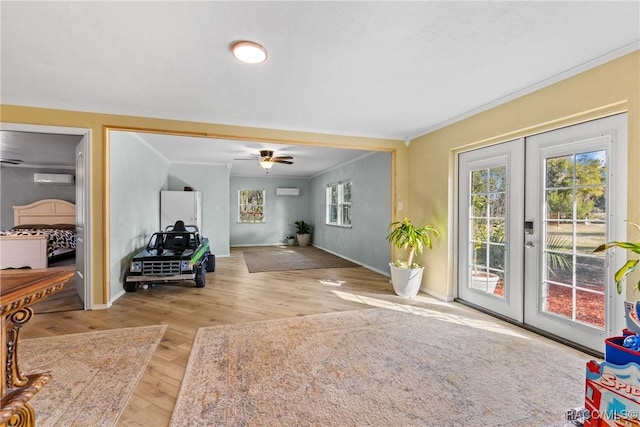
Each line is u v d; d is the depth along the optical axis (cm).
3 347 88
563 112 232
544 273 261
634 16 161
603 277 217
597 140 220
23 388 93
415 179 418
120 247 377
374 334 259
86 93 271
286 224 952
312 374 195
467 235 344
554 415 157
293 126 377
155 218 550
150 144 489
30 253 514
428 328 273
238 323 285
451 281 360
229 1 148
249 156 596
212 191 689
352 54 202
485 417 155
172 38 182
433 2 150
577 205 235
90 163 314
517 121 270
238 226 908
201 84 251
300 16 161
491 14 160
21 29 172
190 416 155
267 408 162
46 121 299
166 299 362
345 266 588
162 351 227
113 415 156
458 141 339
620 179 207
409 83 250
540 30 175
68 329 268
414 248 374
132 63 215
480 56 205
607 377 126
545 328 258
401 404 166
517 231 284
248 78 240
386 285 439
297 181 958
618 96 199
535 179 267
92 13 158
